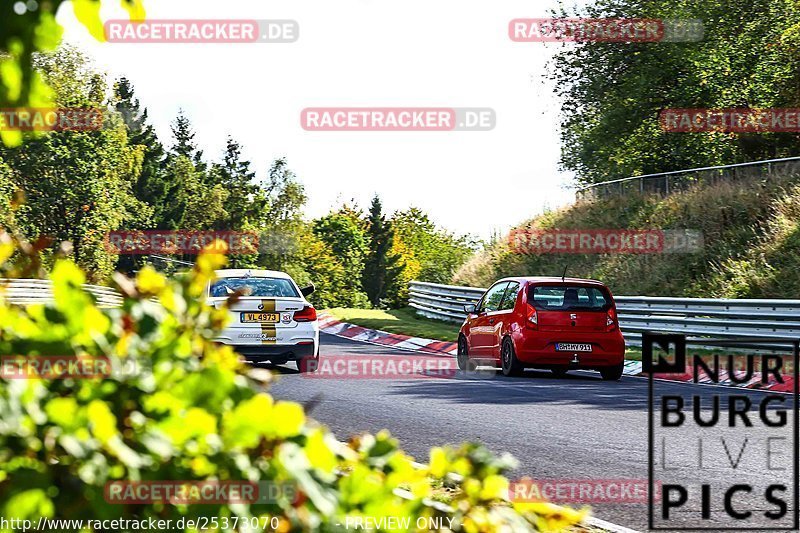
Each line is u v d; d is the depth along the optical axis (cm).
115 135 8475
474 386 1648
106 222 8038
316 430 249
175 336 265
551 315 1836
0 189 7231
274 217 13388
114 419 227
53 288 254
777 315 2011
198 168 13512
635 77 4212
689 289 2956
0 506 219
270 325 1759
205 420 234
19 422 229
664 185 3616
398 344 2805
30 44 254
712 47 4125
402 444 1032
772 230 2877
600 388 1638
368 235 15475
